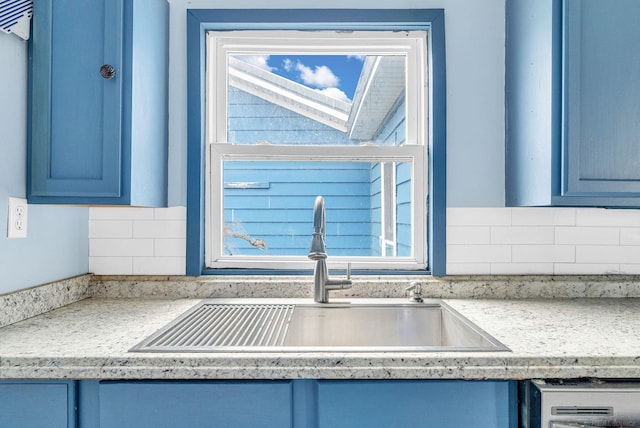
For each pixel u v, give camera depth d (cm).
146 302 140
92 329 105
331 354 87
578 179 118
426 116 159
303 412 88
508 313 124
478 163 154
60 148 118
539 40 127
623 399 83
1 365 84
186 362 85
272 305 137
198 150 152
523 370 85
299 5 154
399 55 166
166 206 150
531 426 86
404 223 280
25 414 86
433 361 85
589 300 145
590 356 86
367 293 148
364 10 152
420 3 154
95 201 120
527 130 135
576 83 118
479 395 86
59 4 119
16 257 115
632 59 119
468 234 153
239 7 154
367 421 86
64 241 136
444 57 153
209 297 147
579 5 118
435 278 151
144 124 129
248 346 91
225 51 163
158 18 140
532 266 153
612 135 119
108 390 85
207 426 86
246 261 157
